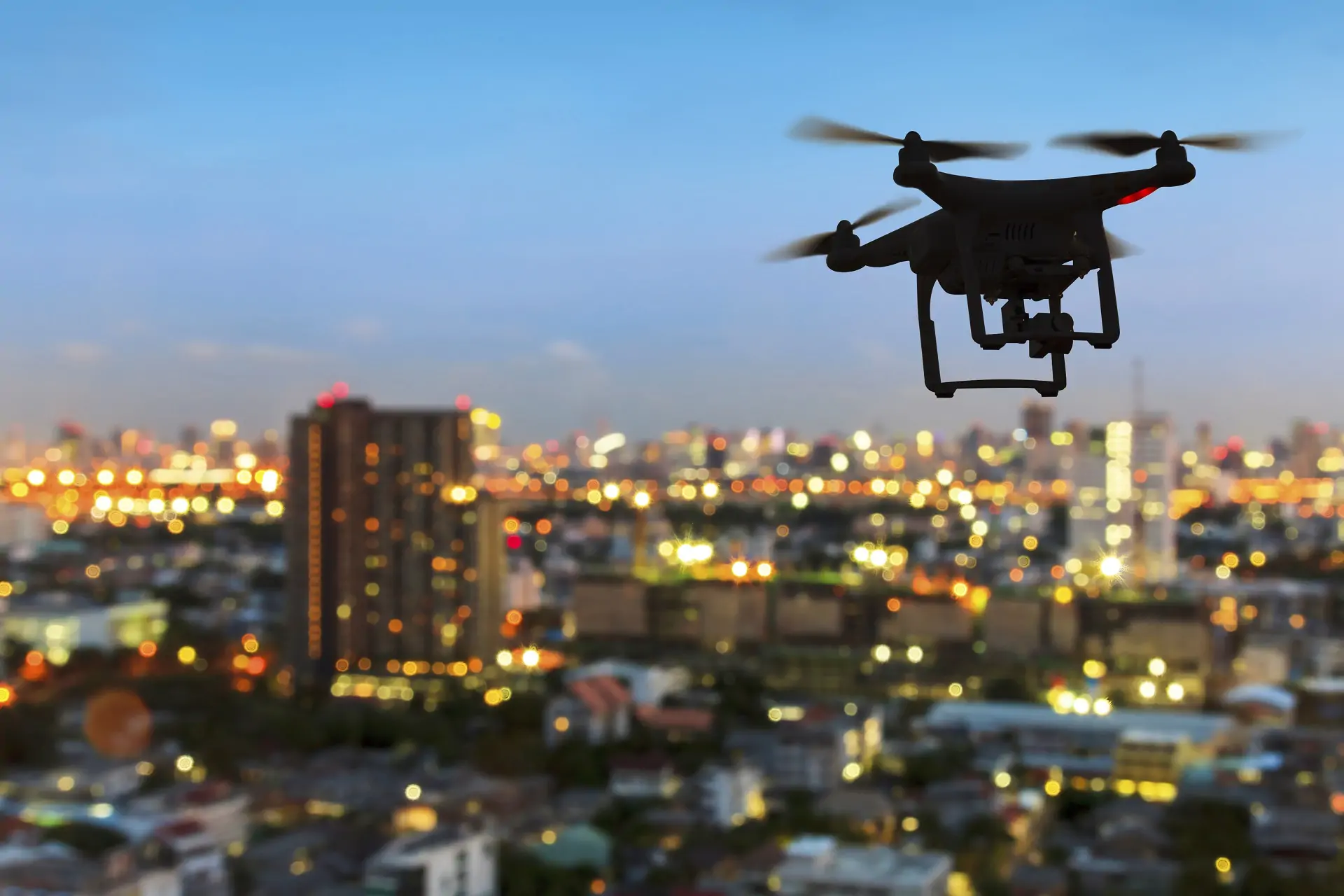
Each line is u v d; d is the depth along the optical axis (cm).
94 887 8669
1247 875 10300
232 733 15325
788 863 9600
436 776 13212
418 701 17888
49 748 13975
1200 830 11700
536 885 10044
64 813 11562
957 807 12481
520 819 12056
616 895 9931
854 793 12512
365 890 9344
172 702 17550
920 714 18275
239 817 11688
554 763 14238
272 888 9769
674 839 11638
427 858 9262
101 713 16612
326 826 11500
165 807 11419
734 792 12712
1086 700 18050
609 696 16350
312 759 14562
